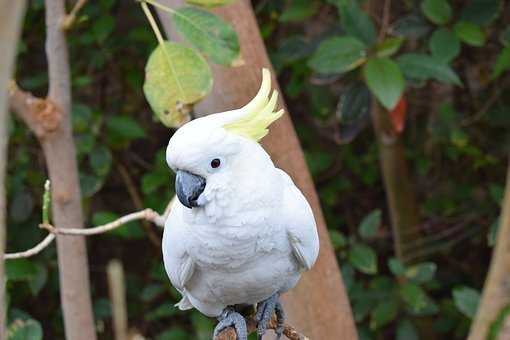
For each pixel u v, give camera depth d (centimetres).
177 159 297
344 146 708
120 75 711
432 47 539
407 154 702
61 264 433
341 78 629
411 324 632
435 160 712
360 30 521
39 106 405
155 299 739
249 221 308
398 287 618
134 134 646
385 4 565
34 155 687
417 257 693
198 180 302
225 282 331
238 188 304
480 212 694
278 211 317
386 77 494
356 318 624
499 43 643
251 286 334
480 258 726
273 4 650
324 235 455
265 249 320
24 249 677
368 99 576
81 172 696
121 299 181
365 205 749
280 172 340
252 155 307
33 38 686
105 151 652
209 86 343
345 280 621
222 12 425
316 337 452
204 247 316
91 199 746
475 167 679
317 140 717
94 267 761
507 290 194
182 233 321
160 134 739
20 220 666
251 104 309
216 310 361
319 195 712
